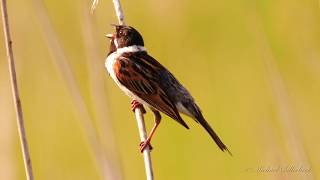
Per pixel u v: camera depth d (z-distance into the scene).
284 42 15.41
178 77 15.61
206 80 15.53
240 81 15.37
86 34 11.70
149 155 10.34
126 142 14.53
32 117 15.09
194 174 14.62
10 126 13.52
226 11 16.45
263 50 12.61
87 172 14.46
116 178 11.16
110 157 11.23
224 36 16.20
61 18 15.95
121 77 11.11
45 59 15.28
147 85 10.92
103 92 11.53
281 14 15.72
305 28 15.34
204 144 14.88
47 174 14.57
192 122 15.15
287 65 15.16
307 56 14.81
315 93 14.66
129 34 11.29
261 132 12.32
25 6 15.36
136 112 10.98
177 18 16.25
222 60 15.84
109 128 11.42
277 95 12.04
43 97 15.18
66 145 14.89
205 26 16.28
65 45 15.61
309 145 13.88
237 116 14.85
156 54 15.87
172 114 10.70
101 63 11.70
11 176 13.17
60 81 15.23
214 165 14.52
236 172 14.32
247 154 14.32
